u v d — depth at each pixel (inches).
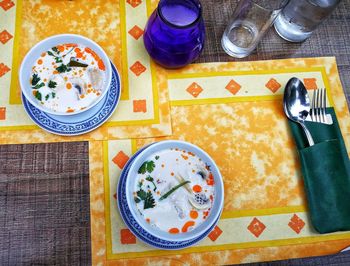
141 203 21.8
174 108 25.7
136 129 24.7
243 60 27.7
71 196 22.9
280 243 23.5
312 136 25.1
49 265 21.6
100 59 24.0
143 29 27.5
